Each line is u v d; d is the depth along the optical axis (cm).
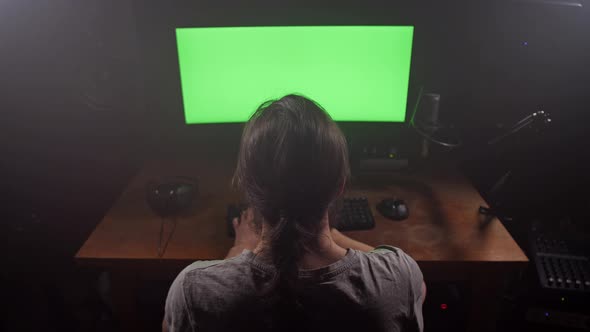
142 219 154
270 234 72
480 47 174
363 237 145
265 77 178
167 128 205
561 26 158
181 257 136
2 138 187
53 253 207
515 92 174
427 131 181
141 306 162
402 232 147
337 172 72
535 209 176
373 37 172
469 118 187
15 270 203
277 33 171
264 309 69
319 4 185
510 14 164
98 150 200
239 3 185
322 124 71
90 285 204
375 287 72
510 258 136
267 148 69
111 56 179
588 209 170
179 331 73
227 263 73
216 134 208
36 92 184
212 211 158
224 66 176
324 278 70
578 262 153
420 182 177
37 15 174
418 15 183
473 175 189
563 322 155
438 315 164
